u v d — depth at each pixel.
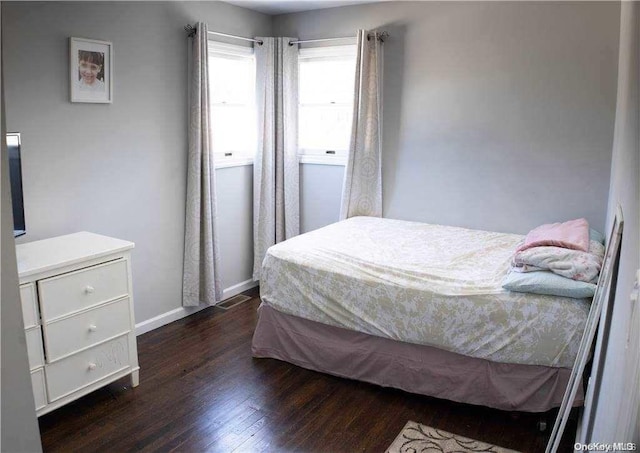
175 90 3.66
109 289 2.69
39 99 2.84
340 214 4.37
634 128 1.54
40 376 2.41
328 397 2.84
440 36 3.88
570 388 2.17
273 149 4.46
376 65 4.10
